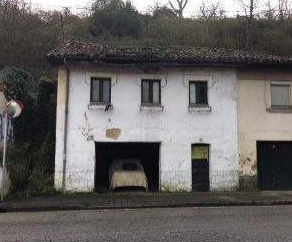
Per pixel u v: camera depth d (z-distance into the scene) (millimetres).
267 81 21016
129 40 36719
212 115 20266
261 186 20703
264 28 38812
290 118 21047
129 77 19844
